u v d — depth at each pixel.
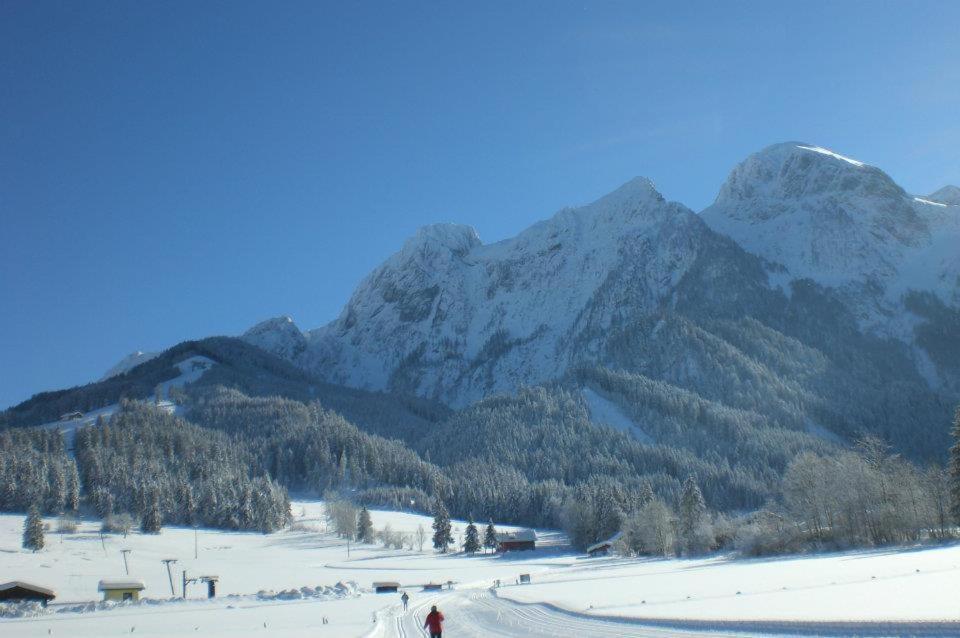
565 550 187.62
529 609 68.25
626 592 74.88
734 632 40.88
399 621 67.25
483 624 60.38
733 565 107.62
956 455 108.44
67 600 111.94
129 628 70.19
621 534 174.12
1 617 86.69
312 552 187.88
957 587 53.28
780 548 126.12
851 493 121.62
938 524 117.12
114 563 152.88
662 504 164.75
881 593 53.00
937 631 35.06
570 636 46.62
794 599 53.91
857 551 112.06
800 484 129.75
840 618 40.78
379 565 163.88
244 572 149.62
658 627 46.22
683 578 88.56
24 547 161.00
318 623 68.38
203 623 72.50
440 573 144.25
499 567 155.38
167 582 134.12
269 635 59.06
